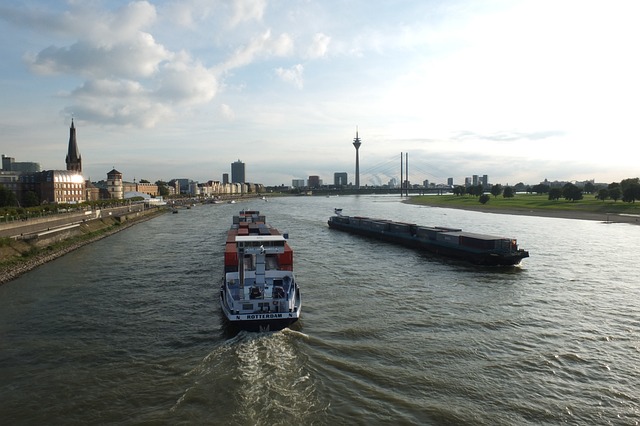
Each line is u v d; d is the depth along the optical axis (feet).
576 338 116.67
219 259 241.35
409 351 107.76
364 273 201.87
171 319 133.90
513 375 95.09
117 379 93.86
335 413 79.66
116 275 197.36
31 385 91.61
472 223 451.53
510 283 180.65
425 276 195.31
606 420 78.33
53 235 274.16
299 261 234.38
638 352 107.45
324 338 116.16
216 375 94.68
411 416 79.05
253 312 119.03
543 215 546.67
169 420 77.46
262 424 75.92
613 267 213.66
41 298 157.58
